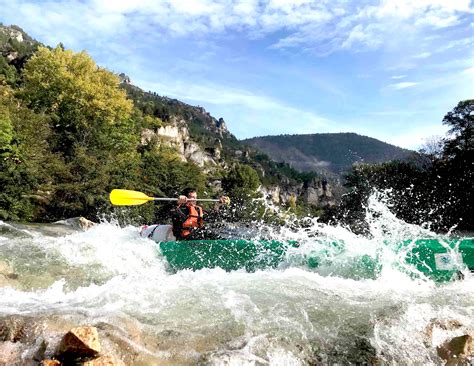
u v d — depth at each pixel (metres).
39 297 4.50
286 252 5.84
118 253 6.33
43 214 21.75
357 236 5.83
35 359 3.14
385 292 4.59
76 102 34.25
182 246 6.25
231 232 7.69
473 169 28.41
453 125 33.72
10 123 21.27
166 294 4.48
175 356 3.27
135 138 39.38
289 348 3.45
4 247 6.36
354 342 3.56
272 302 4.27
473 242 5.29
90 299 4.34
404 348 3.48
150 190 30.34
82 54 36.59
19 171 19.58
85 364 2.95
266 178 103.38
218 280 5.04
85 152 25.73
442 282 5.15
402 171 31.84
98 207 23.81
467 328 3.65
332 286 4.80
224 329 3.68
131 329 3.53
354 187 32.88
